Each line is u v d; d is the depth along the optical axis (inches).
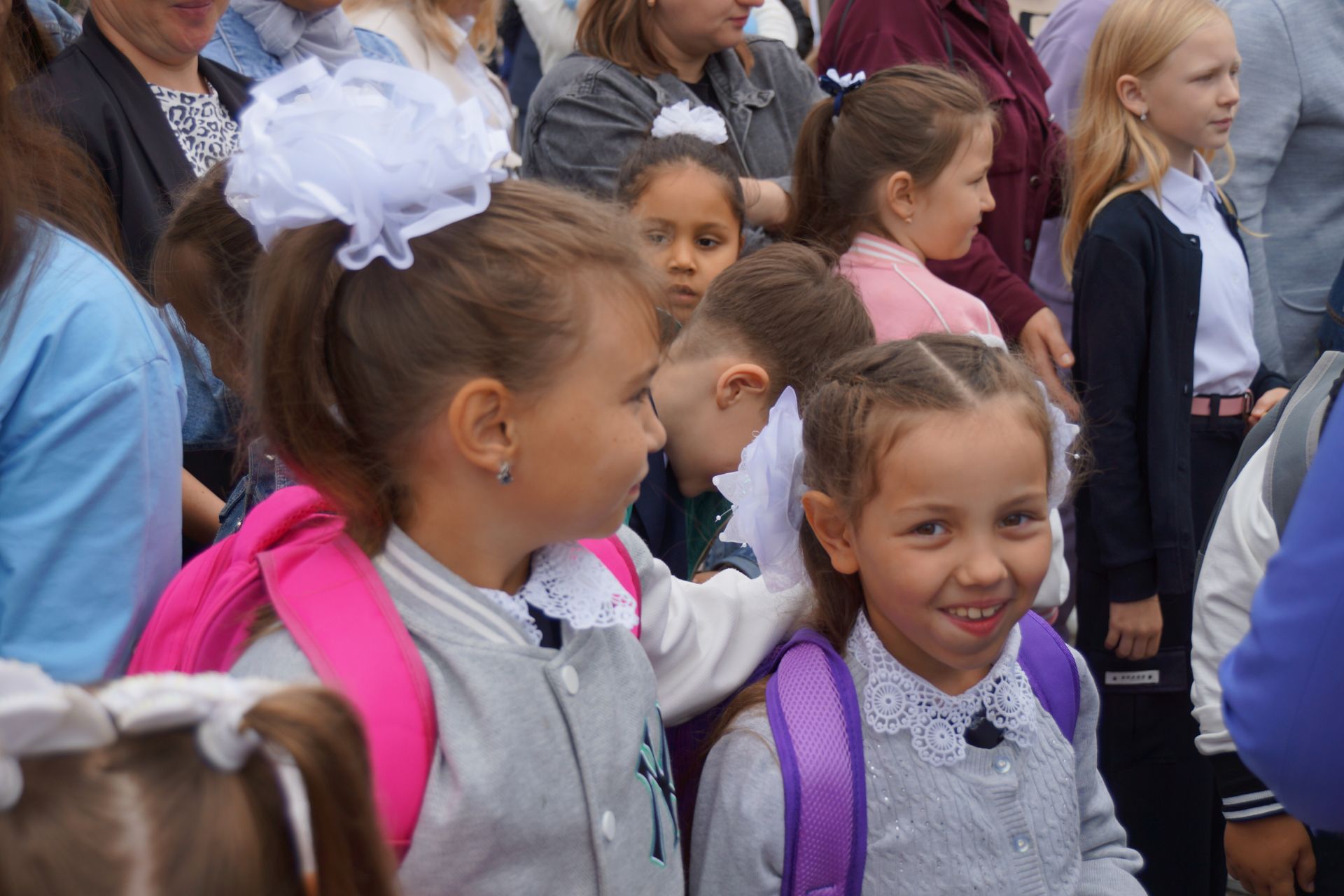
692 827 58.6
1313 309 143.3
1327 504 45.9
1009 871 57.1
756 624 63.2
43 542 51.6
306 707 28.2
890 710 57.5
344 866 28.6
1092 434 110.3
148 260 83.7
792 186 124.0
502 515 44.6
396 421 43.4
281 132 41.4
